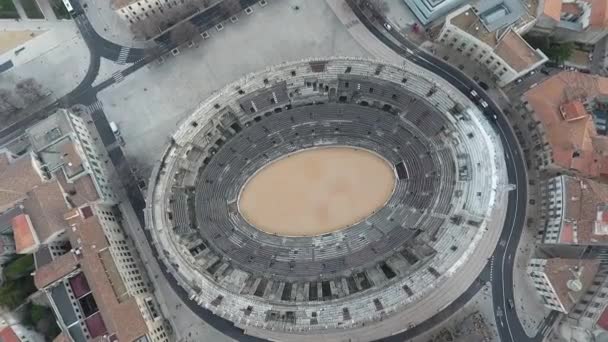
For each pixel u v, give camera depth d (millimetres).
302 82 100688
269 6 115688
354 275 94812
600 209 91625
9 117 112250
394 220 97938
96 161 105750
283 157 103562
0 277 100562
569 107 96125
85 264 92312
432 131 98938
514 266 98250
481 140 93188
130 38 115312
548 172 100688
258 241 99250
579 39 107812
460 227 89438
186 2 112938
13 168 99000
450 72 108562
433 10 105000
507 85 107000
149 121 110812
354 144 103062
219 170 103250
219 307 88625
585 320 90312
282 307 88438
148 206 93688
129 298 91438
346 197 101375
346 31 112812
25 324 98188
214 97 98500
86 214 95875
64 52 115500
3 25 116750
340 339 96812
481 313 96500
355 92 102438
